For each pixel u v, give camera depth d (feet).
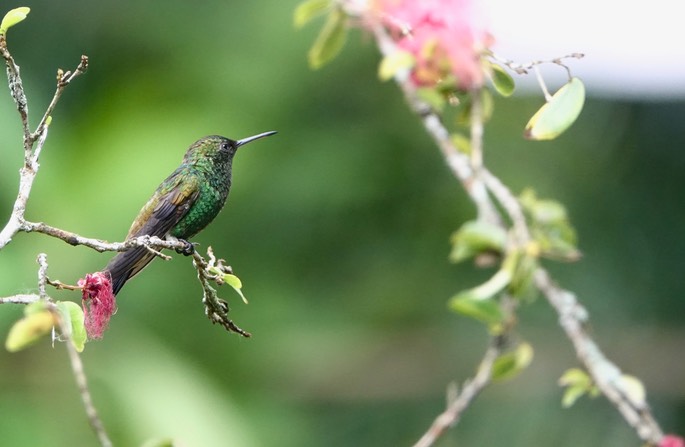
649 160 47.09
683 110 47.52
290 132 40.32
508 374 20.79
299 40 40.09
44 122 16.35
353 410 39.88
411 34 21.67
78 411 29.73
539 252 21.35
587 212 45.29
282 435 35.47
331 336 39.29
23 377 29.81
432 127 23.08
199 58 39.81
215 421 30.45
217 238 38.45
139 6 41.14
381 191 41.75
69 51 41.42
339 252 41.27
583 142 46.29
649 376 42.93
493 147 42.86
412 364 40.91
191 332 33.71
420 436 40.32
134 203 32.27
